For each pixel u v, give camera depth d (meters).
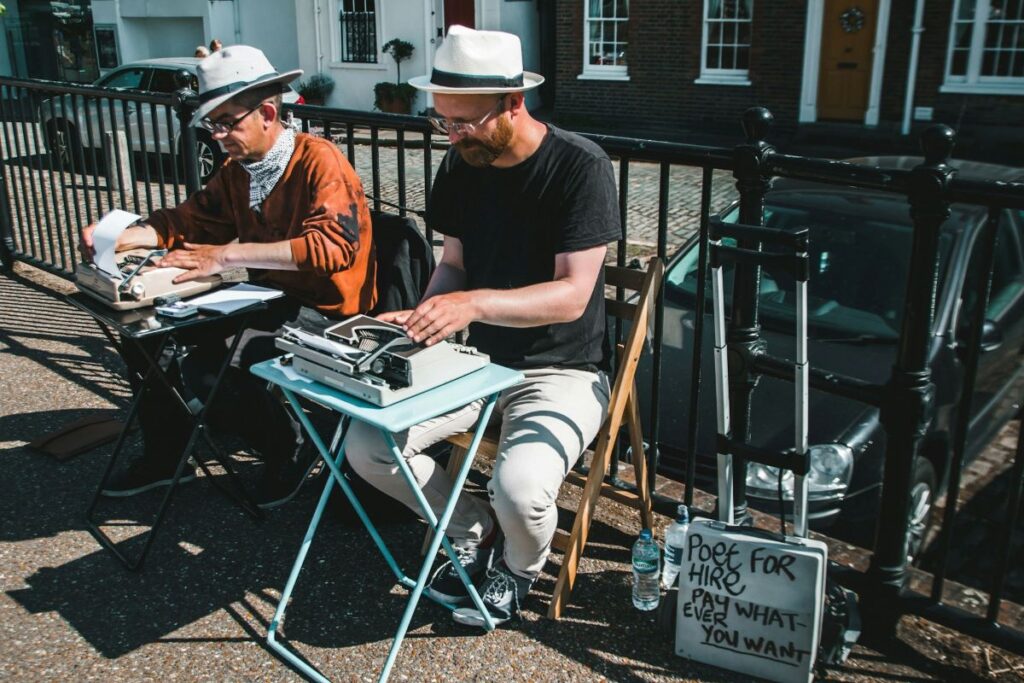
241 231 3.60
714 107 16.14
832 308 4.14
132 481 3.61
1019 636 2.62
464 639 2.79
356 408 2.44
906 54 14.23
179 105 4.83
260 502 3.54
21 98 6.02
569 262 2.75
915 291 2.51
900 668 2.65
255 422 3.48
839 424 3.54
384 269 3.57
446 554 3.07
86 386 4.63
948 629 2.78
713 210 10.31
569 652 2.73
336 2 18.36
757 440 3.52
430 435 2.87
